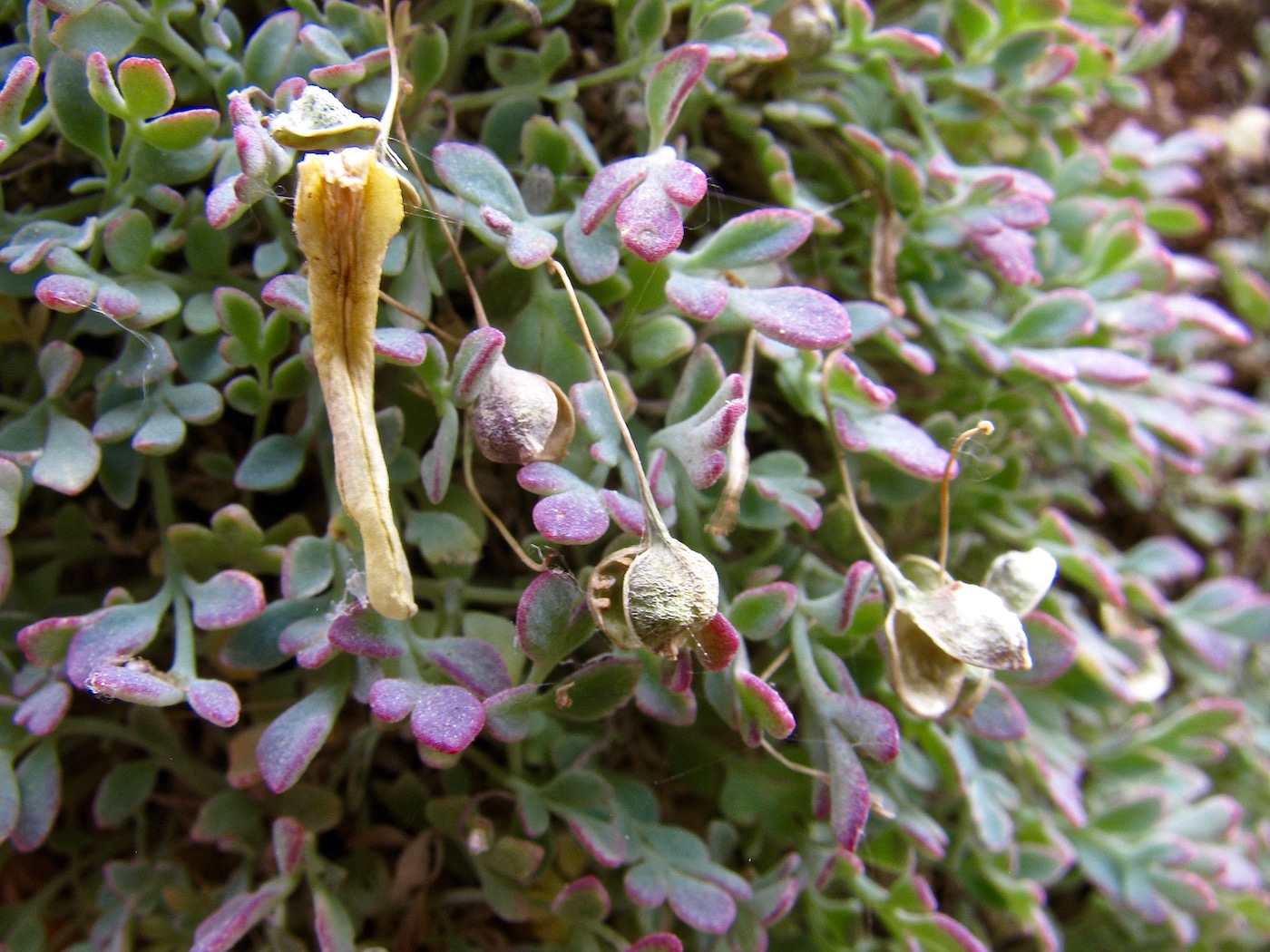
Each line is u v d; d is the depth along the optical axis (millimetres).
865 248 118
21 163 104
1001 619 84
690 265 92
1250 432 157
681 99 88
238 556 93
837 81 119
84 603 104
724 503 86
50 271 93
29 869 113
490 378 84
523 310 96
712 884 94
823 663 96
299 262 97
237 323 89
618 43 110
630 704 111
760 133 110
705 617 78
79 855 112
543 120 97
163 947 102
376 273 74
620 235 85
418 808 103
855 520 101
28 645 85
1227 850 130
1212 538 152
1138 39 143
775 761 107
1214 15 179
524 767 105
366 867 103
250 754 98
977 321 116
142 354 92
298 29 97
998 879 110
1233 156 174
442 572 97
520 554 88
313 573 90
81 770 112
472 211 91
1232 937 134
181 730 109
